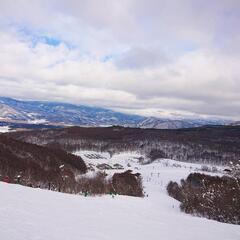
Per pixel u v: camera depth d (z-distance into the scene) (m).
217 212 28.22
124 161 144.75
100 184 32.88
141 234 11.78
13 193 15.72
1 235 8.42
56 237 9.22
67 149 153.88
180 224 15.28
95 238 10.00
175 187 56.56
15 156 46.75
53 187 28.84
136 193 37.31
